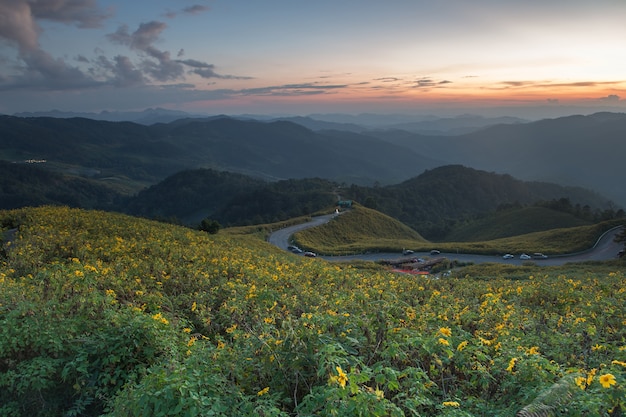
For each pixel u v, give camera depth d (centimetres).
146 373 690
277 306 1029
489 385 629
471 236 13775
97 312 917
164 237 2495
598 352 742
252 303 1037
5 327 743
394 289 1398
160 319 811
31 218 2525
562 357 732
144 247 1947
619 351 689
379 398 462
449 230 15500
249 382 633
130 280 1256
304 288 1289
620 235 7512
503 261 6900
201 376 554
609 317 1002
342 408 454
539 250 7306
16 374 691
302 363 644
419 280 1825
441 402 598
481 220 15050
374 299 1095
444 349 639
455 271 5009
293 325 730
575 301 1280
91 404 689
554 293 1385
